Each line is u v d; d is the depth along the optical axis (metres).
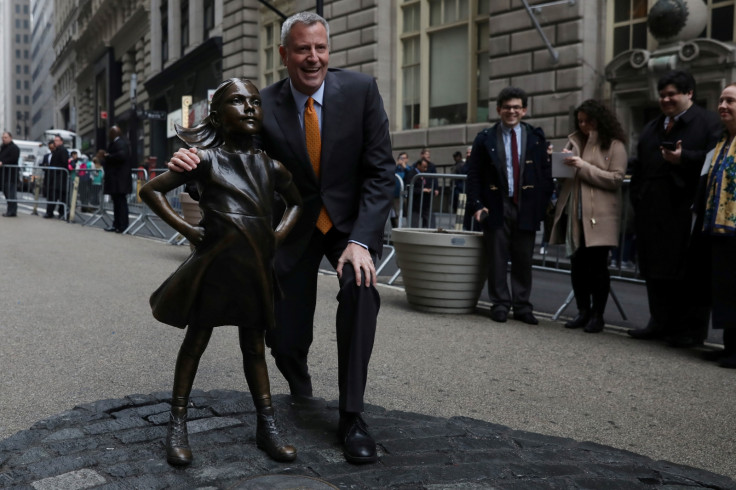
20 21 157.12
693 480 2.75
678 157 5.18
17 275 7.72
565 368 4.76
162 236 12.64
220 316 2.60
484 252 6.45
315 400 3.39
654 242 5.52
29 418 3.43
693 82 5.46
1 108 178.38
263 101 3.11
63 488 2.41
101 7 47.47
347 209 3.14
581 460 2.89
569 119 13.97
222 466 2.62
